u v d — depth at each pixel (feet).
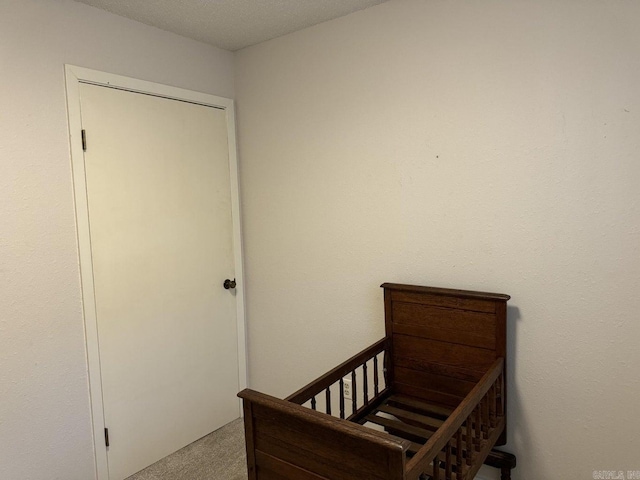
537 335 5.83
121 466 7.13
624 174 5.14
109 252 6.88
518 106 5.74
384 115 6.88
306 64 7.70
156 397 7.61
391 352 6.79
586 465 5.64
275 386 8.87
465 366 6.14
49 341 6.22
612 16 5.07
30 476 6.08
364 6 6.82
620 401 5.36
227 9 6.81
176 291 7.86
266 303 8.80
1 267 5.72
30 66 5.93
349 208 7.41
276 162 8.30
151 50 7.36
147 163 7.34
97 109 6.67
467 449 4.79
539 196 5.68
